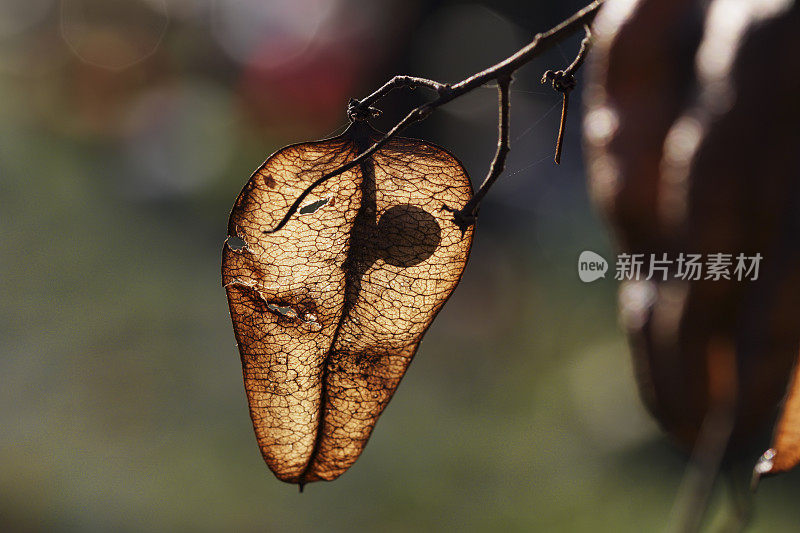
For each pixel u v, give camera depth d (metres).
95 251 1.90
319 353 0.31
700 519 0.31
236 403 1.35
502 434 1.29
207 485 1.14
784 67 0.31
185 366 1.44
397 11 2.25
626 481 1.16
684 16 0.33
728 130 0.31
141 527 1.06
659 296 0.32
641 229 0.33
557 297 1.72
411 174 0.31
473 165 1.96
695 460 0.32
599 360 1.47
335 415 0.31
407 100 1.26
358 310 0.31
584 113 0.34
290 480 0.32
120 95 2.98
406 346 0.31
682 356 0.32
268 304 0.31
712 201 0.31
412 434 1.29
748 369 0.31
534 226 1.89
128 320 1.59
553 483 1.17
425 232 0.31
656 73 0.33
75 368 1.39
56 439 1.22
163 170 2.54
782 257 0.30
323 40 2.29
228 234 0.31
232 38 2.71
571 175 1.84
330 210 0.31
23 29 3.26
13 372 1.38
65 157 2.60
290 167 0.31
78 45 3.07
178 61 2.99
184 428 1.27
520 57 0.30
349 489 1.16
